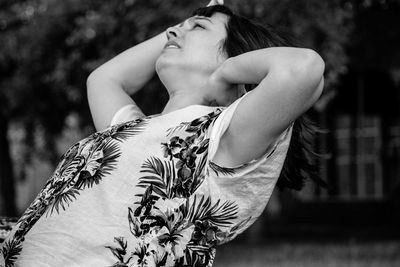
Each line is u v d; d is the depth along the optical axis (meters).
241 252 12.25
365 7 10.48
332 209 18.83
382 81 15.53
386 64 12.24
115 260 1.99
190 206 2.01
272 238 15.16
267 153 2.02
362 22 10.98
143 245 2.00
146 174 2.03
